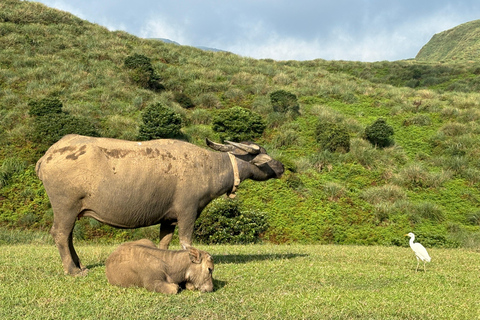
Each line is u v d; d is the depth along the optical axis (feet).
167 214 20.67
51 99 63.46
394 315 15.15
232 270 21.43
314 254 29.53
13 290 16.37
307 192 57.21
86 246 36.22
